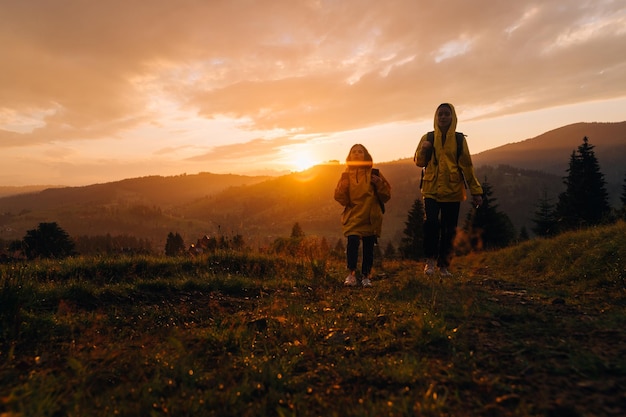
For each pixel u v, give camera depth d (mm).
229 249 8398
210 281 5664
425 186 6449
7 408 1911
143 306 4430
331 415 1929
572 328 3053
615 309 3723
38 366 2594
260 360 2619
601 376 2182
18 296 3666
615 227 7473
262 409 2002
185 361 2537
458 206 6371
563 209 40500
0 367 2564
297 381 2355
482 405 1952
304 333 3258
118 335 3359
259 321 3676
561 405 1877
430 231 6414
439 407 1902
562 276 6082
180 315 4031
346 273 7160
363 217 5992
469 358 2531
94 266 6203
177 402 2047
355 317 3758
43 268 6023
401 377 2291
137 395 2131
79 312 4031
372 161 6109
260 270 7008
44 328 3342
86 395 2158
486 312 3641
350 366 2529
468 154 6312
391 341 2945
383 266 8445
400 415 1858
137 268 6445
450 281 5355
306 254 8945
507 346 2717
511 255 8891
